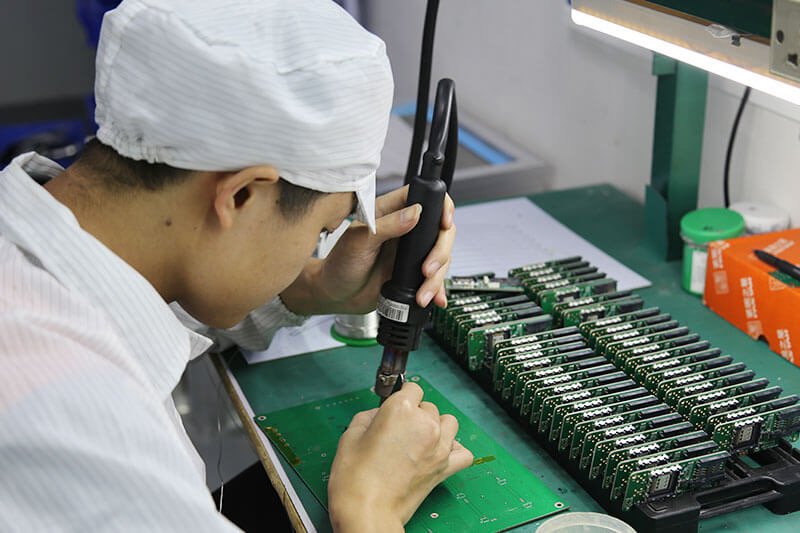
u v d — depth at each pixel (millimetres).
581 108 1943
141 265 854
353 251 1160
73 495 667
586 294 1353
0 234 806
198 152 781
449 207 1098
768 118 1480
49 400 677
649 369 1145
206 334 1291
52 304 757
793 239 1378
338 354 1335
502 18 2150
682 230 1438
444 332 1312
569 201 1826
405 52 2701
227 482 1436
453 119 1126
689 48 933
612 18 1033
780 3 771
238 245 842
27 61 3805
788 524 990
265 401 1223
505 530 970
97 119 818
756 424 1033
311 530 975
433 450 968
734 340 1328
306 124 788
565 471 1077
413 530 967
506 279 1414
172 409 916
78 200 827
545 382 1114
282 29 806
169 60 767
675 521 954
